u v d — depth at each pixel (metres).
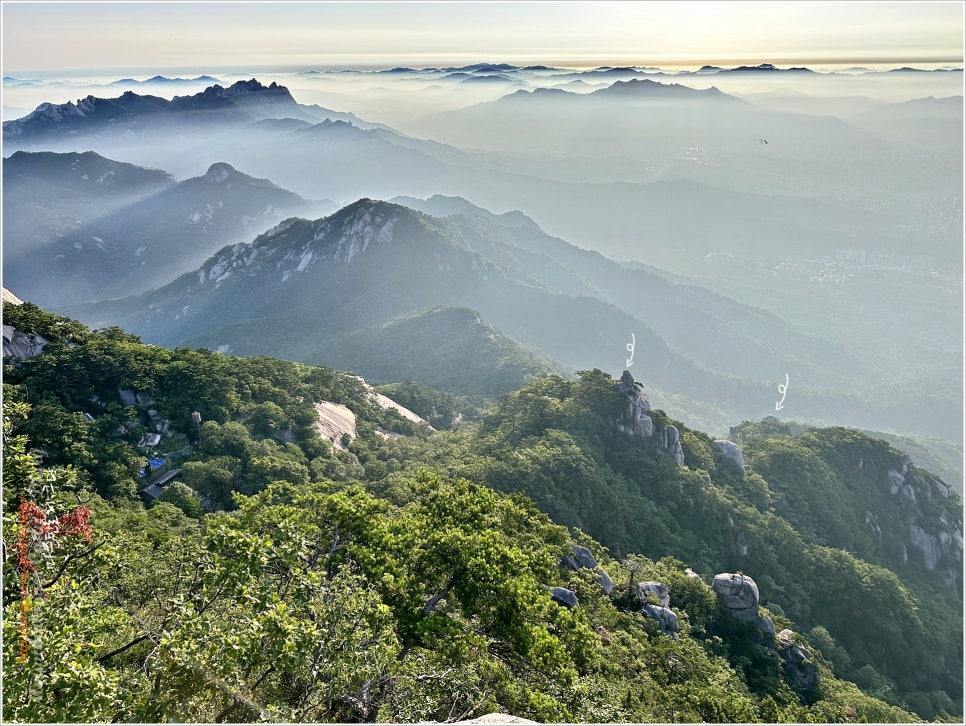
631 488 77.56
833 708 46.78
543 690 24.58
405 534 27.67
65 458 65.25
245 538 21.00
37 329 81.31
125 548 30.77
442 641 23.33
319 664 18.69
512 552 27.91
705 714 33.22
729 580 55.25
